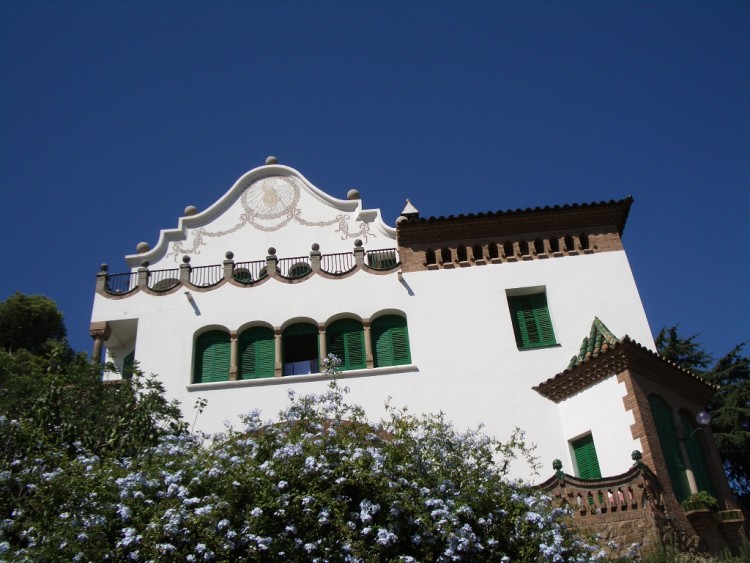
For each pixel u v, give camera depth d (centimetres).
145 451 1841
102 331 2892
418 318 2862
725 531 2214
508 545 1656
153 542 1506
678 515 2162
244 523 1551
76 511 1593
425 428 1906
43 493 1636
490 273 2955
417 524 1620
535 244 3027
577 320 2847
